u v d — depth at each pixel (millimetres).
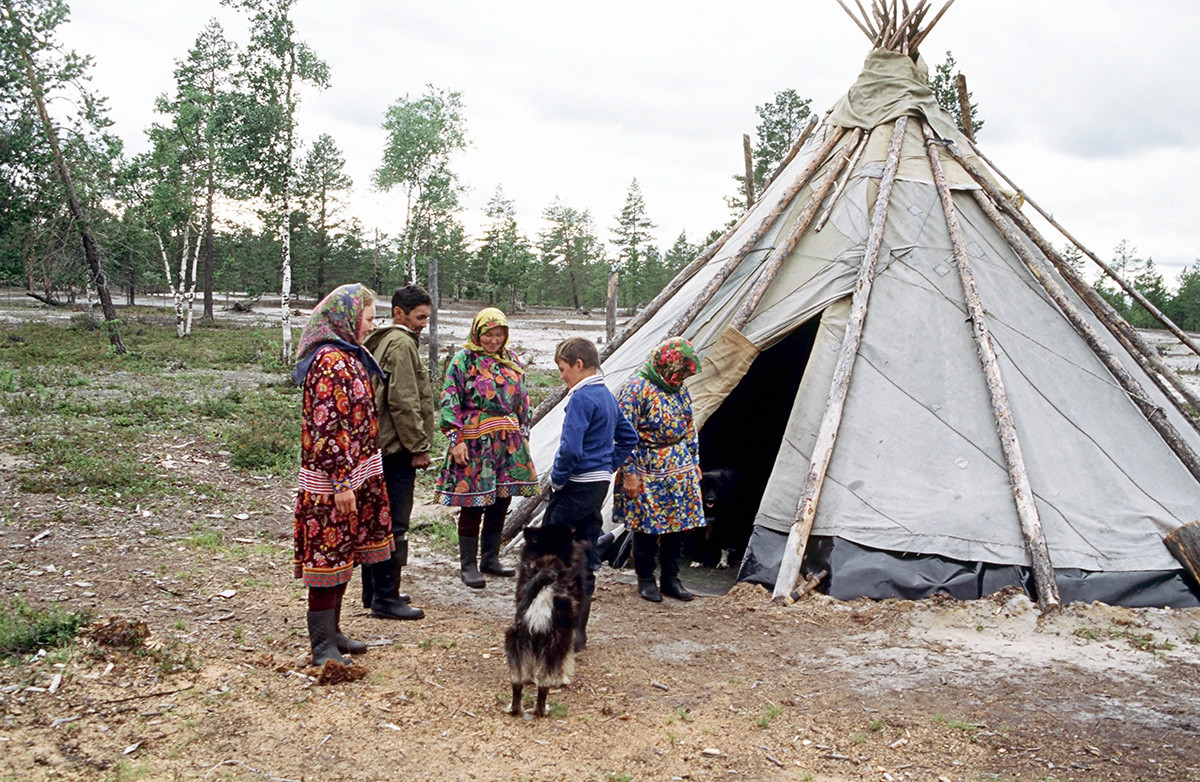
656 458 5832
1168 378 7309
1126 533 6023
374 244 76938
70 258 24062
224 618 5145
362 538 4516
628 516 5910
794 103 43281
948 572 5879
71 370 18969
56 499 7859
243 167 21688
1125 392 6926
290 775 3379
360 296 4422
